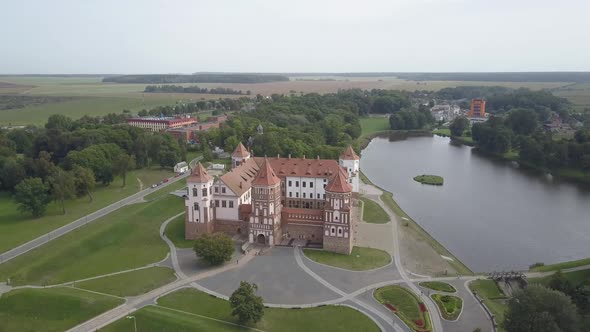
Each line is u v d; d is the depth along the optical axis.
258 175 145.50
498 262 141.38
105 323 98.50
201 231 150.62
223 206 155.00
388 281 123.12
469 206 199.50
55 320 99.06
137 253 139.25
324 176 177.62
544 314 89.31
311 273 127.19
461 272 131.38
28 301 104.00
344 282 122.19
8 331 94.69
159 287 117.38
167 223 164.50
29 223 161.12
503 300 115.19
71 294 108.12
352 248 145.62
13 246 139.00
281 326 100.50
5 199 194.25
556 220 180.75
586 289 110.94
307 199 181.12
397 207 195.00
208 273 126.31
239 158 189.62
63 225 158.75
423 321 103.12
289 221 151.88
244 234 154.62
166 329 96.19
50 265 126.19
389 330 99.88
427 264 135.88
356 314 106.00
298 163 183.38
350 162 190.88
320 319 103.75
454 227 172.00
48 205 183.12
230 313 104.62
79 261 132.00
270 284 120.44
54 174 190.12
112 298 108.81
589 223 177.25
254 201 145.50
